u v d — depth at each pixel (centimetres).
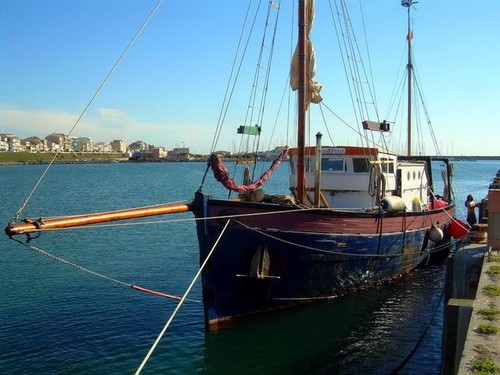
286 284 1588
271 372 1251
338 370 1262
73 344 1373
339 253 1653
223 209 1464
